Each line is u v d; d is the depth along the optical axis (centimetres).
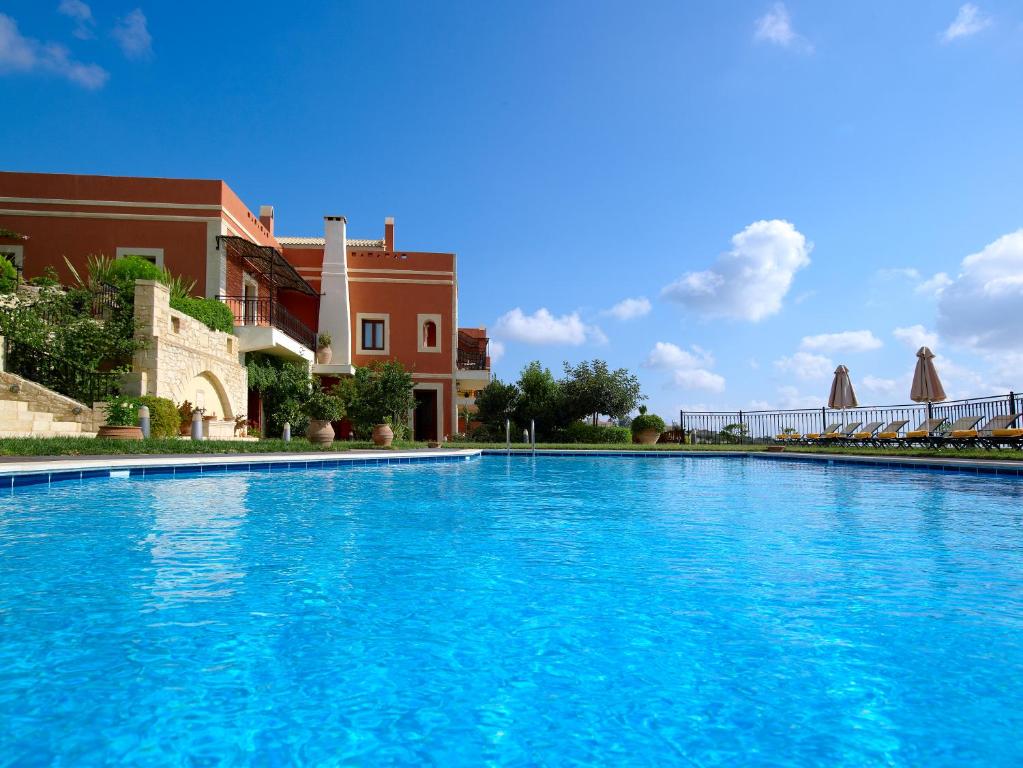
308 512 545
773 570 334
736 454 1669
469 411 2995
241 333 1612
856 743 157
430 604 270
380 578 314
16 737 155
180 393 1283
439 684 190
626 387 2336
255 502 607
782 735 161
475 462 1395
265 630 236
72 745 152
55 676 191
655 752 152
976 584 306
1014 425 1276
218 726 163
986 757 151
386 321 2264
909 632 236
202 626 239
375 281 2272
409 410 2002
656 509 592
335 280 2164
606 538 429
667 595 285
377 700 179
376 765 145
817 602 275
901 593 289
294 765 144
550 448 1736
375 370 2022
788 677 196
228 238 1645
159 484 755
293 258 2209
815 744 157
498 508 591
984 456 1125
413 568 336
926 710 175
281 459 1006
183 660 205
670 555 372
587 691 186
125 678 191
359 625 243
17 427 970
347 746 154
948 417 1533
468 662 207
